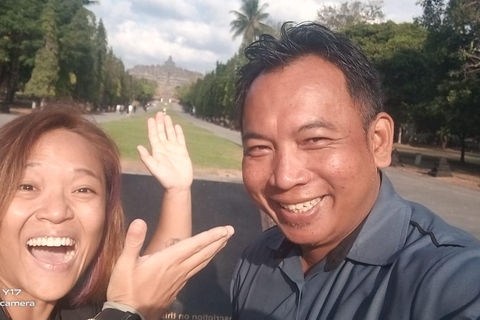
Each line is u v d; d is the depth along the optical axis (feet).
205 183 5.95
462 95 19.31
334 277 1.58
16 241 1.65
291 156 1.53
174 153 2.19
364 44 25.98
